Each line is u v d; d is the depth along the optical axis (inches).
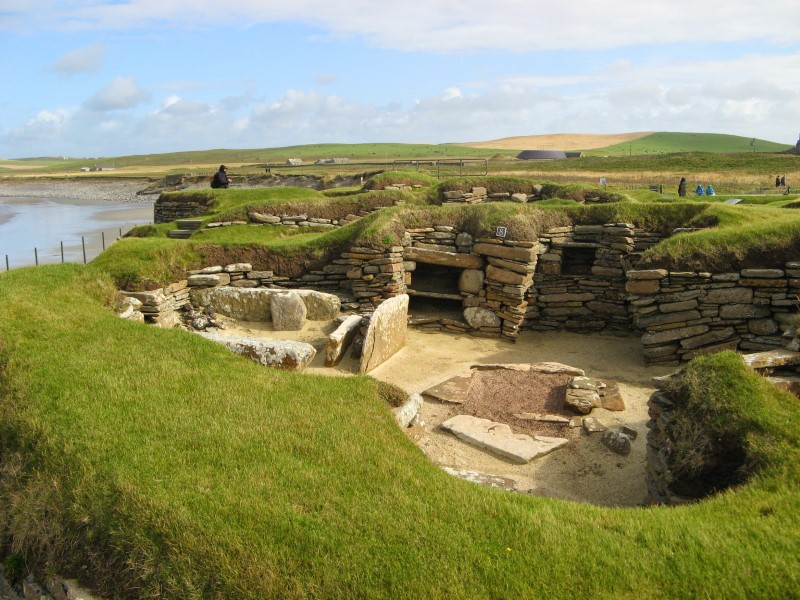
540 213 615.8
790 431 252.8
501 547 206.7
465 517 222.7
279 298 530.0
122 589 211.2
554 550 204.2
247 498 229.8
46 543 236.5
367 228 596.1
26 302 423.5
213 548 206.4
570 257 641.6
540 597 185.5
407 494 237.0
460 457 331.0
